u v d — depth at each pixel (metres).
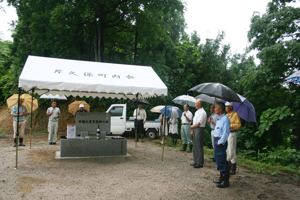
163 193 4.30
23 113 8.83
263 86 12.59
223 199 4.14
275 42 12.45
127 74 7.24
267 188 4.89
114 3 14.43
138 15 15.12
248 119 6.45
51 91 8.95
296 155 9.29
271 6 13.16
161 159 7.30
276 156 9.29
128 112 15.84
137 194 4.19
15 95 8.88
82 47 16.52
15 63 17.17
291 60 11.42
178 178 5.32
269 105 13.02
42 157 6.89
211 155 8.65
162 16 17.20
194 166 6.39
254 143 12.58
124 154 7.62
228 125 4.54
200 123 6.26
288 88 12.54
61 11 13.22
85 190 4.29
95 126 8.00
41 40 15.24
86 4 13.15
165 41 17.50
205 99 7.70
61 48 14.83
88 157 7.07
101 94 9.61
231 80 20.59
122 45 19.56
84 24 15.79
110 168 5.96
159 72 17.14
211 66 19.92
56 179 4.89
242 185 5.01
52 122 9.55
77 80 6.17
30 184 4.50
